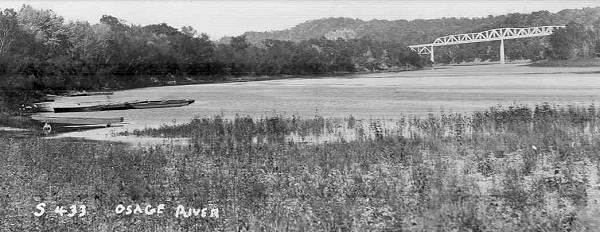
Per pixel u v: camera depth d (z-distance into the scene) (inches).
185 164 783.1
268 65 7155.5
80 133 1330.0
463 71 6732.3
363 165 733.9
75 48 4377.5
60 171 746.2
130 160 801.6
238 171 732.7
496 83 3297.2
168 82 5457.7
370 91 3031.5
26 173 747.4
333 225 475.2
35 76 3361.2
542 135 894.4
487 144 845.8
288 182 650.2
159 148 912.9
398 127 1160.8
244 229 488.4
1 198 615.2
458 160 760.3
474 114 1318.9
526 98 2007.9
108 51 4798.2
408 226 474.0
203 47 6387.8
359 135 1026.1
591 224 473.1
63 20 4434.1
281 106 2169.0
